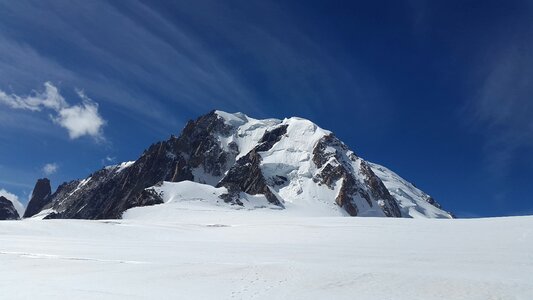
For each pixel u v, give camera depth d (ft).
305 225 278.67
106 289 84.69
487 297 77.30
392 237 195.42
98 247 154.61
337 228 247.91
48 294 79.71
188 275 97.71
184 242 191.21
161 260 118.42
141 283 90.38
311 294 81.56
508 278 89.51
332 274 95.25
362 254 131.23
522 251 131.54
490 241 161.58
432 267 103.91
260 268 102.53
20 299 76.13
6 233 232.73
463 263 110.01
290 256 126.82
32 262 117.60
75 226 270.26
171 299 77.10
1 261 119.24
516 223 209.67
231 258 122.31
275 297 79.71
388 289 83.76
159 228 290.97
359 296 79.82
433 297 78.54
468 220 252.62
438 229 215.10
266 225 299.99
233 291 84.17
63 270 106.01
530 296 76.89
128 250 144.56
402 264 108.88
